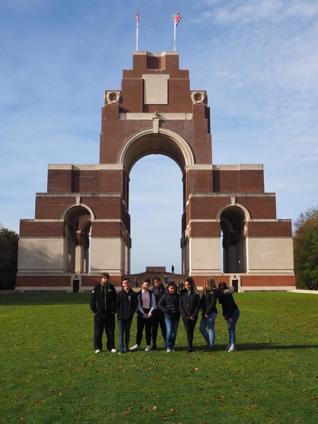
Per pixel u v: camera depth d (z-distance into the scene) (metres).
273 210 63.91
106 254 62.78
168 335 17.25
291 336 20.56
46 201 63.66
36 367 14.74
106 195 63.97
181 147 67.62
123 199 67.19
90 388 12.40
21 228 63.00
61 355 16.59
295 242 94.31
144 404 11.10
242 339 19.88
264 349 17.48
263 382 12.85
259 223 63.50
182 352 17.14
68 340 19.77
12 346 18.34
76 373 13.98
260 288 62.09
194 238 63.03
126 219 71.75
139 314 17.75
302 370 14.16
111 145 67.38
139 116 68.31
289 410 10.66
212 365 14.89
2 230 90.06
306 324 24.47
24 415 10.42
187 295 17.34
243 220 65.69
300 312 30.61
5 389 12.35
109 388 12.39
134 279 64.75
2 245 85.75
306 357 15.96
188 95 69.56
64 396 11.72
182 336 21.06
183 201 73.69
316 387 12.37
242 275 62.28
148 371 14.17
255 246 62.97
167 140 69.69
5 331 22.48
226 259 76.19
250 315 28.73
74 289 62.12
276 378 13.24
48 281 62.09
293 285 62.22
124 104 69.00
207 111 70.50
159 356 16.41
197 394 11.84
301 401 11.26
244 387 12.41
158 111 69.00
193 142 67.56
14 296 52.12
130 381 13.05
